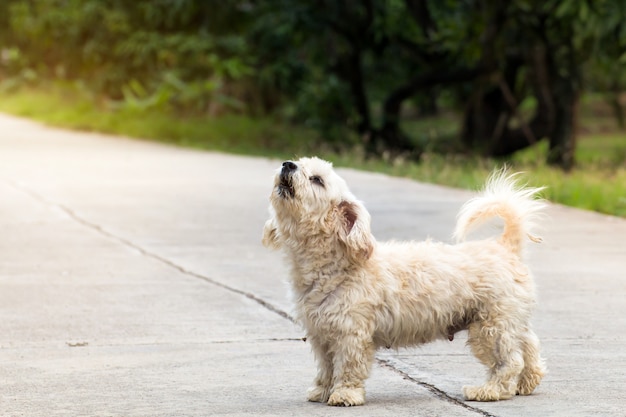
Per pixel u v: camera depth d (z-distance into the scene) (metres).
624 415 6.02
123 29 36.41
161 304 9.23
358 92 31.92
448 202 16.06
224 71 34.47
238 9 35.03
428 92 36.97
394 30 31.78
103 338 8.02
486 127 31.48
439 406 6.22
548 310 9.02
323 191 6.27
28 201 16.22
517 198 6.73
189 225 13.95
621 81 33.72
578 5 23.28
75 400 6.37
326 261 6.29
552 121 28.92
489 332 6.39
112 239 12.84
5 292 9.76
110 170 20.97
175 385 6.72
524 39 27.66
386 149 29.86
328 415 6.03
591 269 10.91
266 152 27.38
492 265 6.46
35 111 38.88
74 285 10.07
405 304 6.34
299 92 33.41
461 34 28.67
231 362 7.31
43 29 40.09
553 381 6.83
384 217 14.41
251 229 13.63
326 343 6.38
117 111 35.62
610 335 8.14
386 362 7.31
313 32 31.86
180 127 31.53
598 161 30.20
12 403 6.30
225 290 9.82
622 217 15.12
